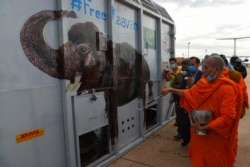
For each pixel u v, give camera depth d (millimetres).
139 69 4934
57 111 2951
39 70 2697
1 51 2320
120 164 4004
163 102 6289
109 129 3969
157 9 6016
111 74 3936
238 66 5504
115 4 4066
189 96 2633
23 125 2539
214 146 2535
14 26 2424
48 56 2801
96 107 3609
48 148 2842
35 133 2670
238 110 2525
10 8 2387
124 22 4375
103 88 3768
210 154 2557
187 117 4730
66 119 3025
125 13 4414
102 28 3773
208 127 2422
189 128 4758
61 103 3008
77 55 3193
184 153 4523
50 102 2848
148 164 4047
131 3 4473
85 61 3354
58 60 2939
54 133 2918
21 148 2527
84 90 3342
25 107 2553
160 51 5945
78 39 3217
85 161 3744
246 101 3855
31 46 2598
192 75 4738
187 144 4848
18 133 2490
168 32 6664
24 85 2535
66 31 2986
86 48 3375
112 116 3994
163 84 6250
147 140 5203
